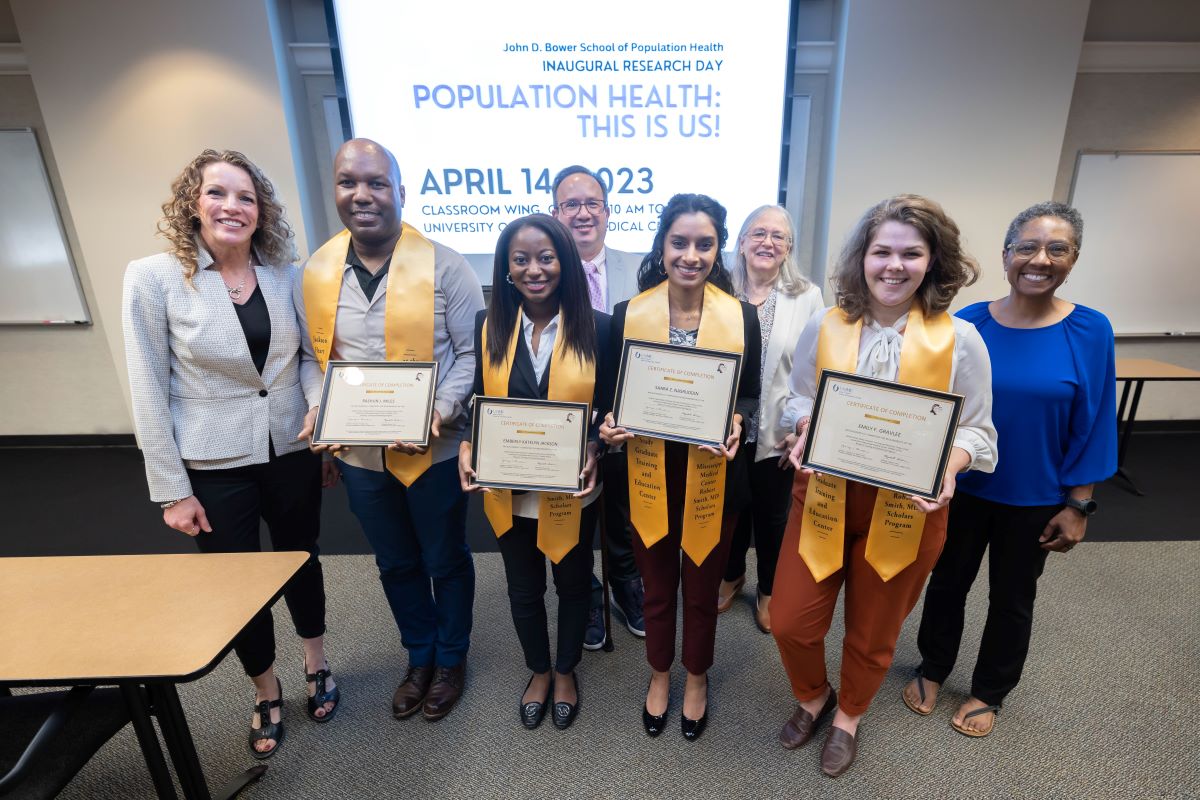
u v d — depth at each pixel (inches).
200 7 108.6
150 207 120.6
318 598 60.9
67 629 39.5
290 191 119.0
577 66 110.8
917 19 109.2
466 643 64.1
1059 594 80.3
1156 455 129.5
